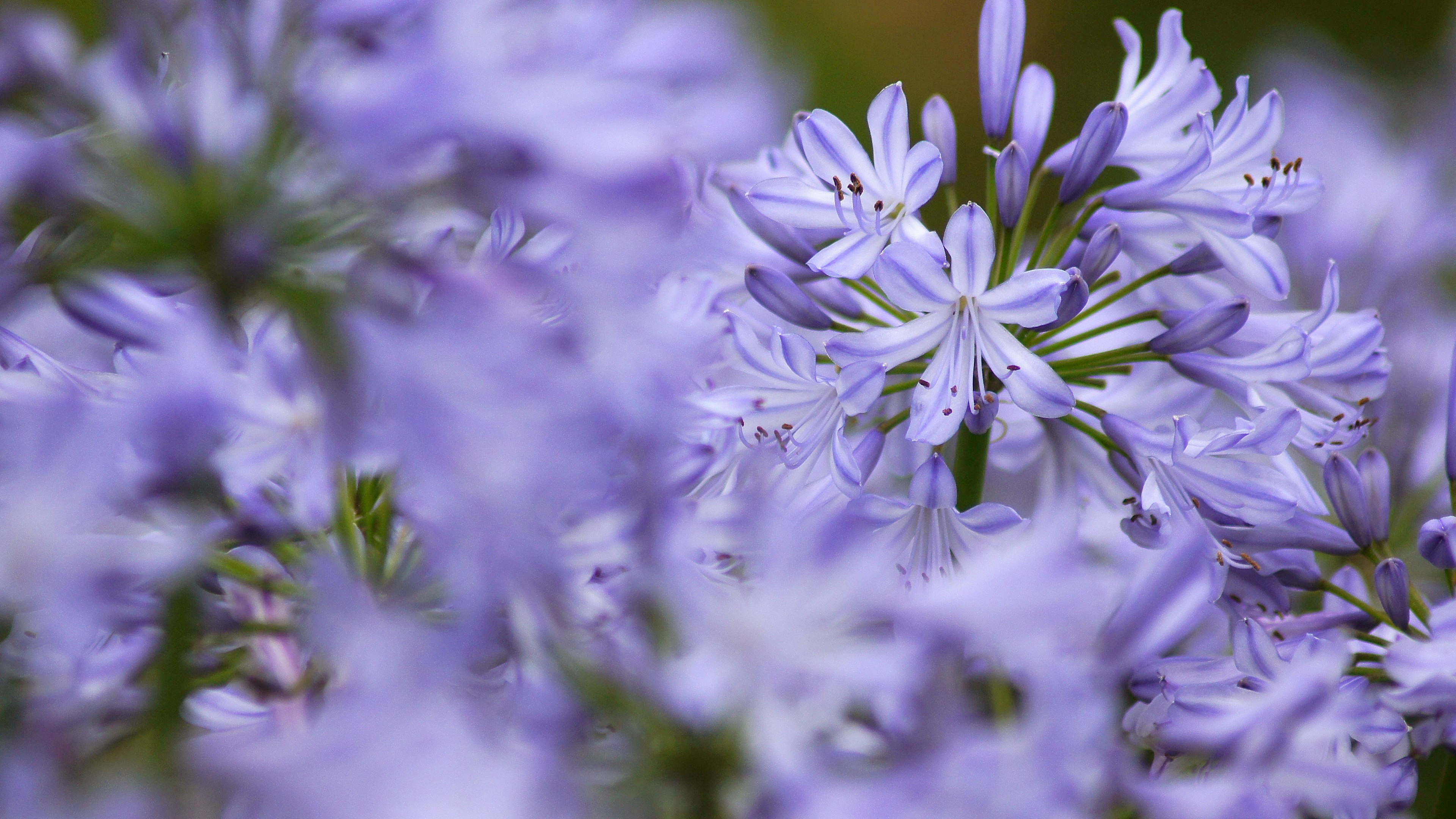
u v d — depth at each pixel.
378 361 0.87
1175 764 0.92
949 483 0.96
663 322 0.90
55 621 0.88
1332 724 0.92
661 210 0.88
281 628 0.91
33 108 0.88
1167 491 0.98
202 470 0.89
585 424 0.88
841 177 0.98
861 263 0.97
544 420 0.87
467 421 0.87
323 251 0.88
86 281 0.89
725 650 0.88
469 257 0.91
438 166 0.88
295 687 0.91
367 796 0.87
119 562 0.88
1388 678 0.98
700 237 0.92
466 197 0.88
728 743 0.88
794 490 0.97
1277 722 0.91
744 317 0.98
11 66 0.87
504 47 0.87
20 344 0.92
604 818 0.88
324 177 0.88
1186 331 0.98
